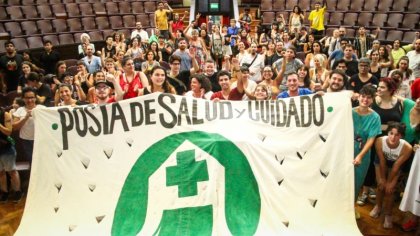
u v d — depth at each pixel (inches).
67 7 491.2
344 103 170.6
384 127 186.5
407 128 187.8
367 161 174.7
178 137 170.4
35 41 429.7
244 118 173.8
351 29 492.1
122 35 413.7
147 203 161.3
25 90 204.1
